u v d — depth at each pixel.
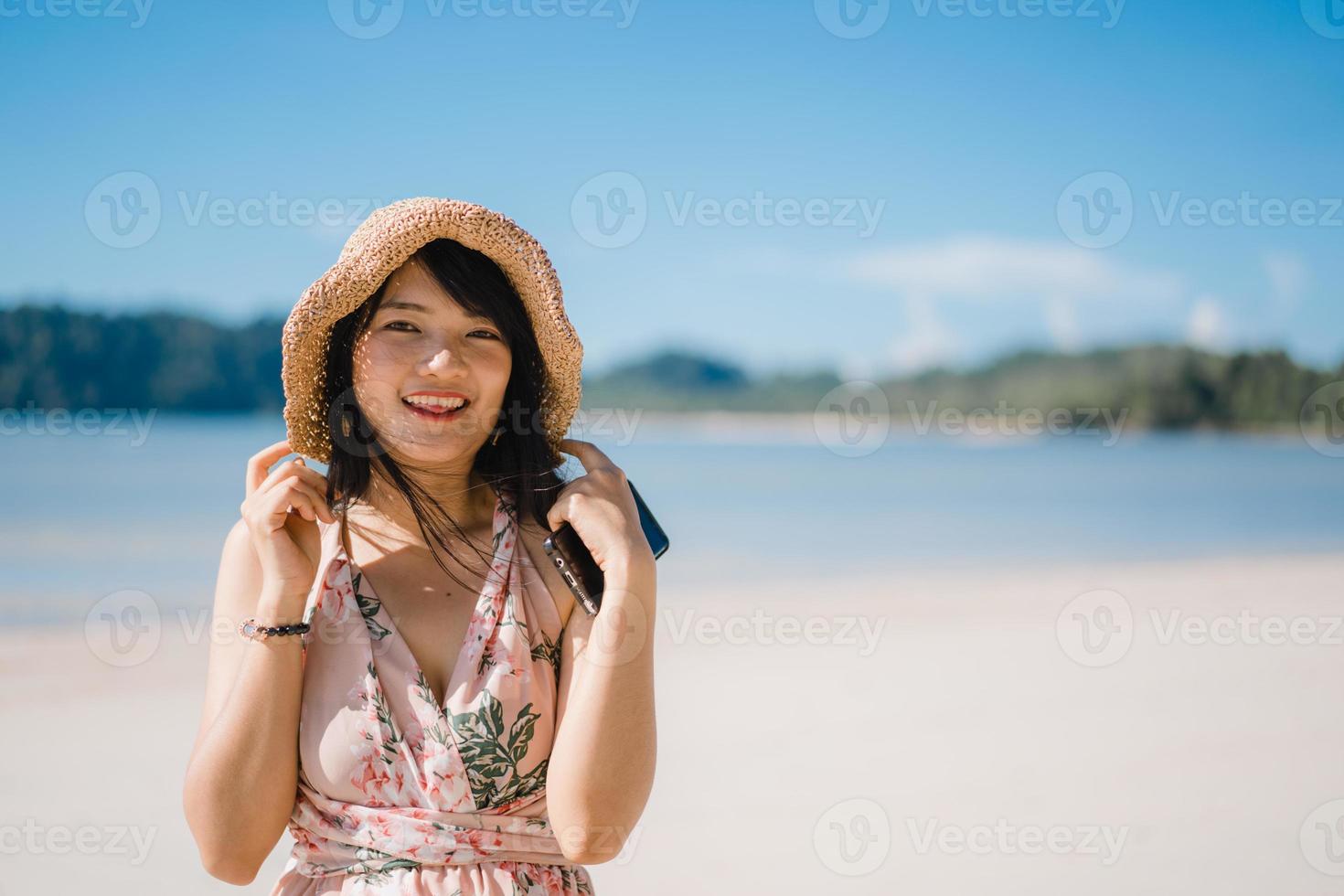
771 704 7.15
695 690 7.51
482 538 2.07
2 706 6.72
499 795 1.84
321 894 1.82
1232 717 6.97
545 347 2.09
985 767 5.89
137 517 18.03
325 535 1.97
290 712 1.80
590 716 1.83
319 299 1.95
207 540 15.76
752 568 14.74
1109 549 17.12
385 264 1.93
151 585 12.23
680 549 17.03
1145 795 5.49
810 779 5.66
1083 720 6.86
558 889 1.89
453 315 1.97
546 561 2.01
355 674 1.84
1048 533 19.48
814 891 4.27
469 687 1.84
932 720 6.81
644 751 1.86
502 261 2.02
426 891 1.77
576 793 1.82
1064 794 5.50
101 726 6.39
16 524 17.17
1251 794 5.54
